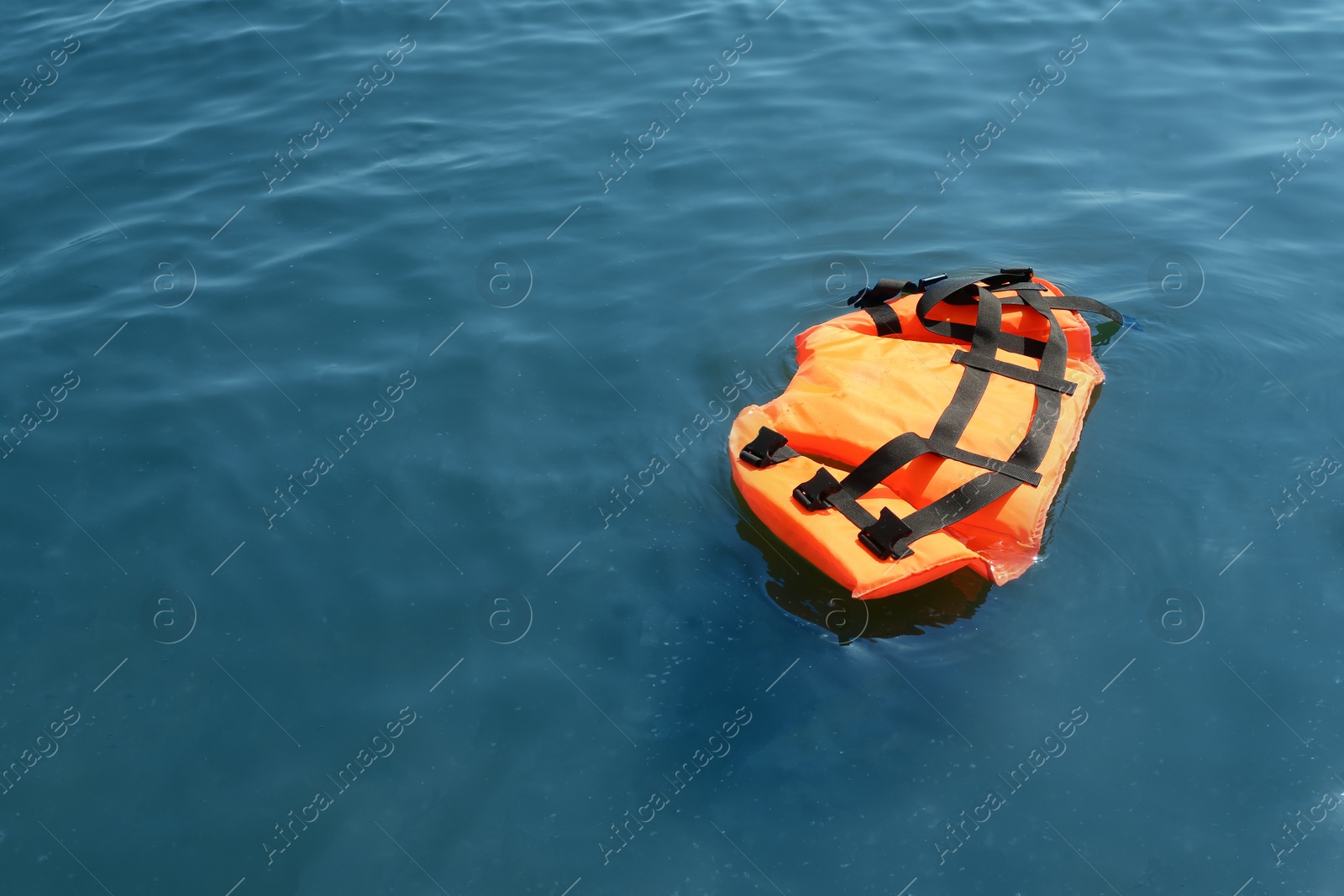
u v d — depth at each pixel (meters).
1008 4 8.59
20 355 5.32
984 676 3.59
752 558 4.11
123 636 3.89
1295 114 7.07
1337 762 3.26
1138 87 7.45
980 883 3.00
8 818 3.31
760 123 7.23
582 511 4.35
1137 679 3.54
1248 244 5.90
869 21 8.42
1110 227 6.13
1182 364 4.95
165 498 4.48
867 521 3.92
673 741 3.44
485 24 8.54
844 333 4.79
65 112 7.54
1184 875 2.99
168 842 3.24
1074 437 4.31
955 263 5.91
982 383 4.34
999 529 3.99
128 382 5.14
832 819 3.19
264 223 6.33
